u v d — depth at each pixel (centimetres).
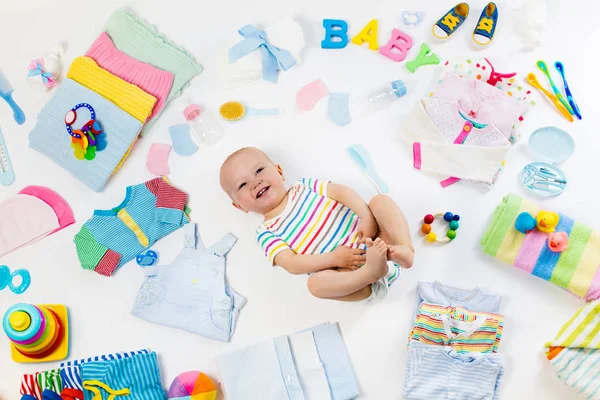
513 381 148
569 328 144
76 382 152
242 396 150
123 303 163
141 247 165
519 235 151
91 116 168
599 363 140
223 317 156
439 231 158
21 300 167
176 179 169
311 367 150
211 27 178
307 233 149
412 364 146
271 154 167
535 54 167
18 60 182
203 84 174
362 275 133
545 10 167
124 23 177
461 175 159
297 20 175
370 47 171
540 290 152
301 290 158
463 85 161
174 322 158
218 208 166
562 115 163
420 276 155
